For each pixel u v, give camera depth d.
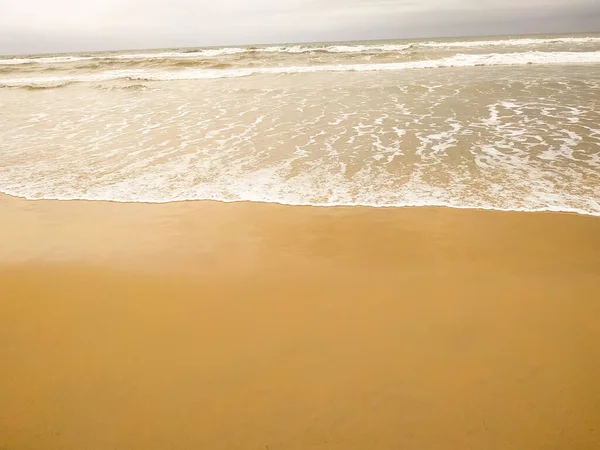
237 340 2.99
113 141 8.43
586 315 3.13
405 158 6.75
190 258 4.15
